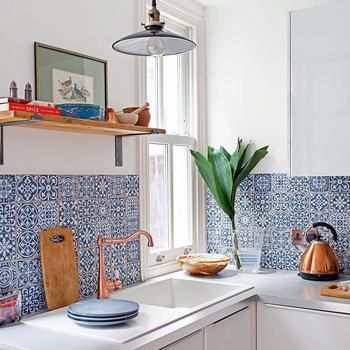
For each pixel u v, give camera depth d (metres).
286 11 2.88
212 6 3.12
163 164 2.89
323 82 2.40
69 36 2.17
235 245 2.91
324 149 2.41
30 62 1.99
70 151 2.17
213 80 3.13
